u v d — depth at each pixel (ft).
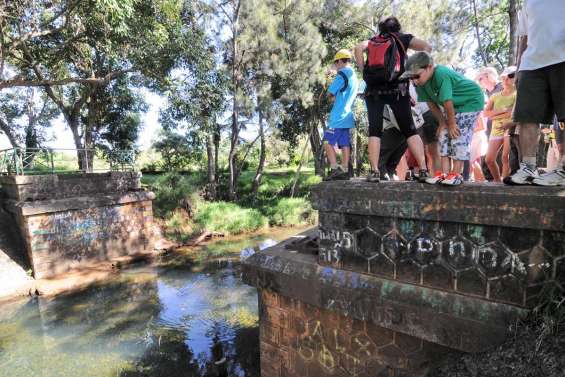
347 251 9.87
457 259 8.05
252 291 27.99
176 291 28.37
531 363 6.31
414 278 8.71
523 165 7.85
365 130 58.13
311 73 50.55
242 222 47.57
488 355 7.09
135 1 33.47
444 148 11.39
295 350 11.34
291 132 63.77
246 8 49.39
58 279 30.60
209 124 47.42
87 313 24.85
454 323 7.80
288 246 12.61
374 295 9.04
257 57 51.85
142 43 37.37
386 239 9.14
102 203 35.04
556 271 6.85
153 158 71.41
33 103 64.69
